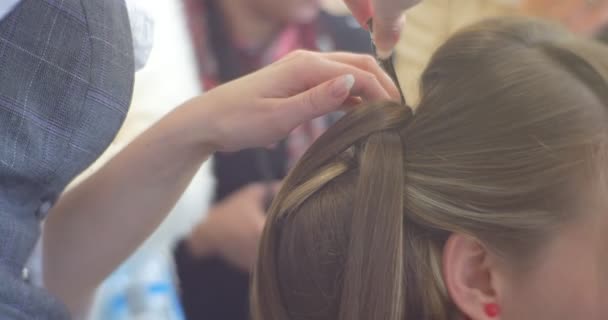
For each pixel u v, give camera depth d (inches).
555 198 22.2
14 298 22.5
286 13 47.2
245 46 47.8
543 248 22.3
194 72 45.8
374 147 24.4
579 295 22.4
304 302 25.5
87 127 23.7
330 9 51.8
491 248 22.8
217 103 28.2
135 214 30.5
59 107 23.0
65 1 22.7
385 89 27.1
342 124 25.8
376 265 23.2
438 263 23.5
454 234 23.3
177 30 45.0
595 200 22.2
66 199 31.0
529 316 22.8
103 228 30.6
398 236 23.3
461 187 23.1
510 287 22.7
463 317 23.4
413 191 23.8
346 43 50.5
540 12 34.1
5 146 22.2
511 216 22.5
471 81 23.7
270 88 27.5
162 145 29.1
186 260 47.4
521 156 22.4
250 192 47.6
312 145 26.6
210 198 47.1
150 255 42.8
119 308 41.4
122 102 24.8
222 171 47.6
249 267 46.9
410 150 24.3
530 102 22.6
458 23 27.8
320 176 25.7
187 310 47.9
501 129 22.8
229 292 47.5
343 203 24.6
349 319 23.4
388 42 26.0
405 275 23.5
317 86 26.2
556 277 22.3
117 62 24.4
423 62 27.0
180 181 30.3
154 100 41.9
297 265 25.4
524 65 23.2
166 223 42.0
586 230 22.2
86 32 23.1
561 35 24.6
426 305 23.4
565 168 22.1
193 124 28.5
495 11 30.4
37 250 27.7
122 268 41.8
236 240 46.8
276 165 47.9
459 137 23.5
